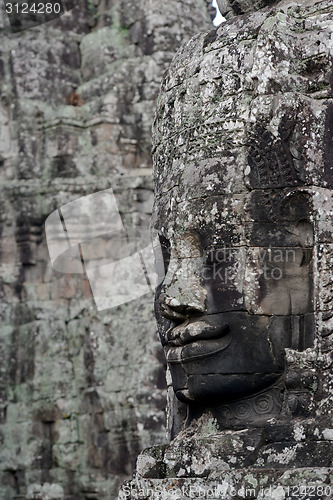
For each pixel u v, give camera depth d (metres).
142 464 8.82
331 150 8.42
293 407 8.20
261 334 8.41
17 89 21.08
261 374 8.41
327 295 8.20
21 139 20.91
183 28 20.17
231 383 8.43
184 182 8.84
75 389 19.94
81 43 21.34
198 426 8.78
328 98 8.49
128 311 19.09
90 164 20.36
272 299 8.43
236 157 8.62
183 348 8.59
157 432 18.55
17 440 20.05
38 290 20.64
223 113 8.76
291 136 8.46
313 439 8.00
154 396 18.67
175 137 9.09
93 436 19.45
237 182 8.58
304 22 8.78
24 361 20.33
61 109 20.84
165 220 9.05
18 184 20.77
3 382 20.36
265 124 8.55
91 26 21.39
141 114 20.12
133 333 18.95
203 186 8.70
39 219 20.70
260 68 8.64
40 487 19.75
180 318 8.70
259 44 8.66
